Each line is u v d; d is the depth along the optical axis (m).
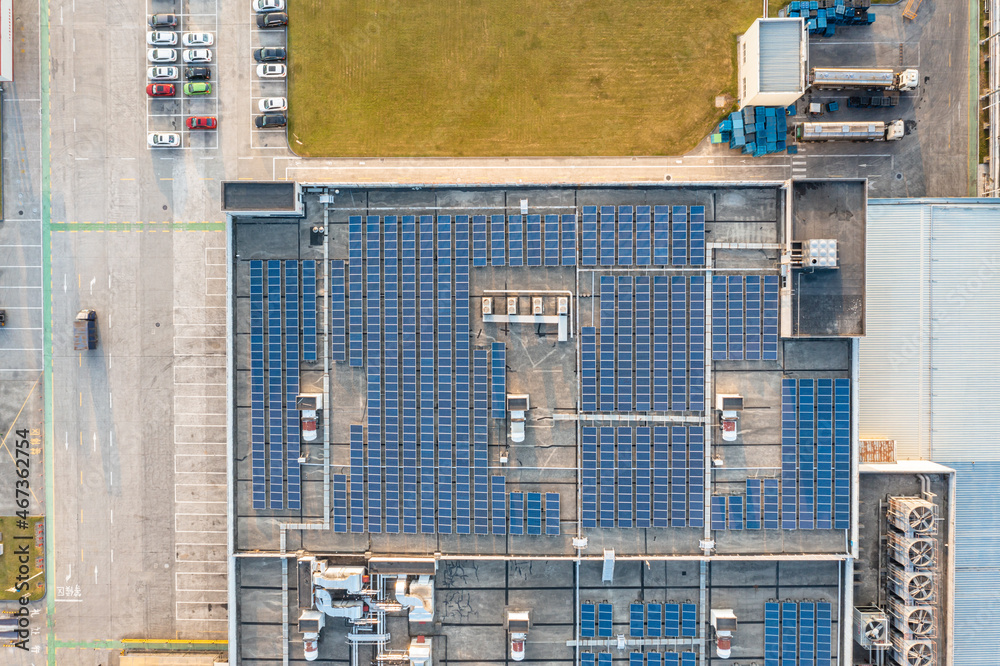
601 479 35.88
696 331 35.47
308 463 36.69
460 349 35.88
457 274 35.78
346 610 35.97
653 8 43.56
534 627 36.53
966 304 39.53
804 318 34.00
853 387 34.81
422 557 36.19
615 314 35.62
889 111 43.47
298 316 36.22
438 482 36.31
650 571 36.38
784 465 35.47
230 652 36.34
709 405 35.50
